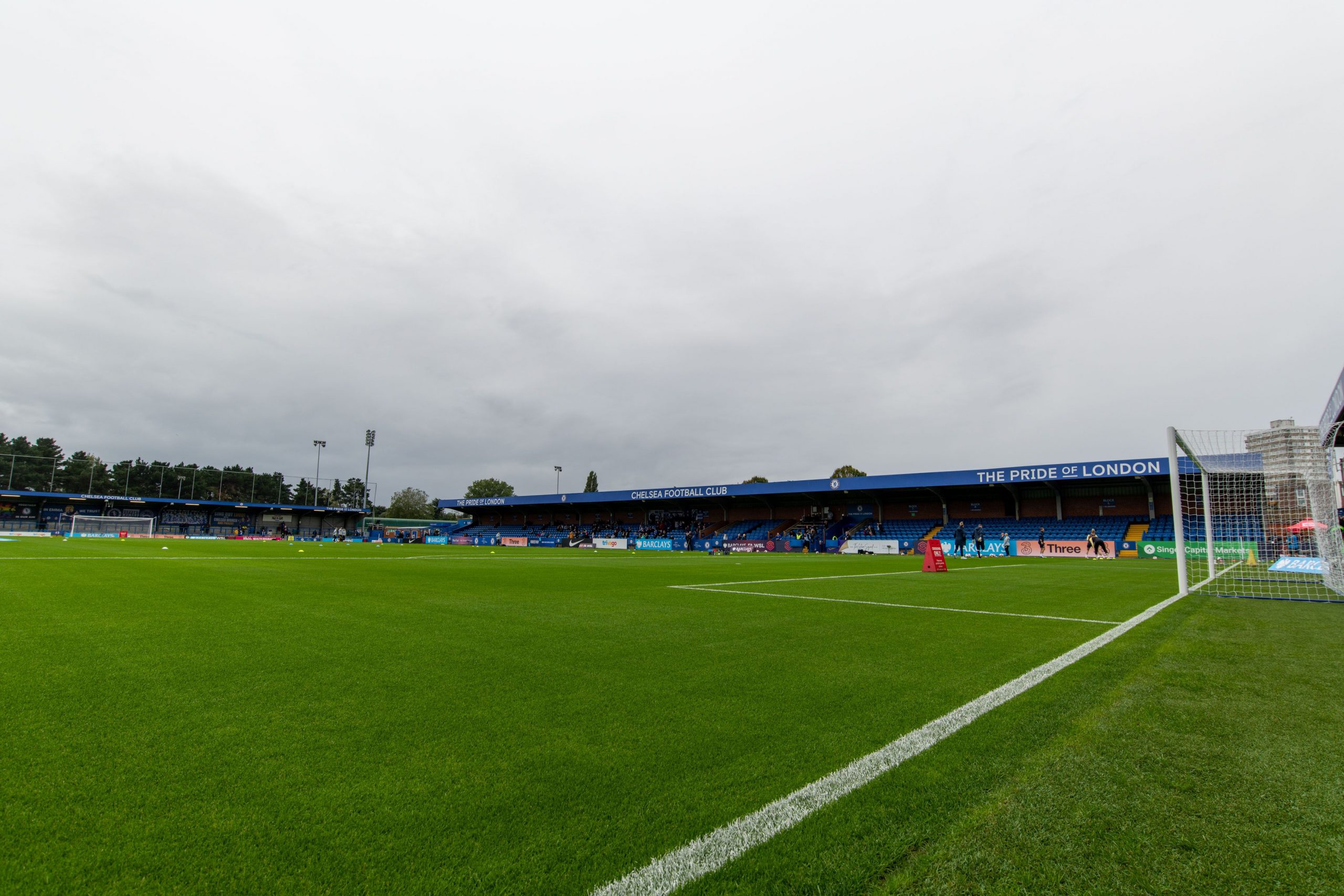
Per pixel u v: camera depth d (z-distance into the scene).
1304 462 13.32
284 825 2.32
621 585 12.99
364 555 27.23
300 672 4.72
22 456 70.94
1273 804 2.54
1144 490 40.88
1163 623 7.71
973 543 40.03
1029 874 2.04
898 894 1.93
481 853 2.14
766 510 59.91
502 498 68.75
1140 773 2.85
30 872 1.98
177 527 65.50
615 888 1.95
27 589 9.99
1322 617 8.35
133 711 3.70
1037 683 4.54
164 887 1.91
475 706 3.87
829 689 4.34
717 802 2.55
